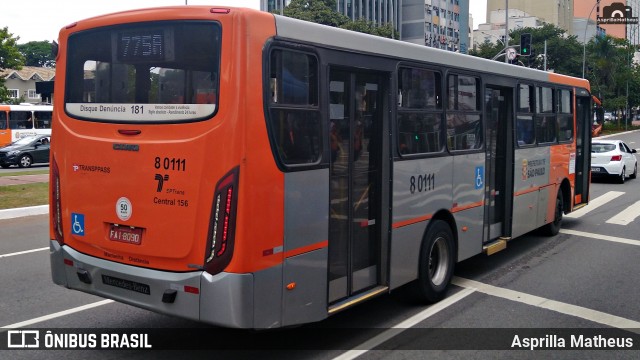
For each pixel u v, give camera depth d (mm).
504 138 8594
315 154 4879
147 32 4742
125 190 4793
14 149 28422
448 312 6535
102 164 4949
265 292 4430
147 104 4715
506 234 8664
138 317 6297
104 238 4961
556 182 10492
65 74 5352
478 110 7652
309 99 4840
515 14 103625
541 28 63500
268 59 4441
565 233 11242
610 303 6934
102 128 4996
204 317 4371
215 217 4316
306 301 4820
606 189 18703
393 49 5879
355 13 70375
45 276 7941
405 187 6098
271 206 4445
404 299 6723
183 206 4469
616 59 60875
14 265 8547
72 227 5227
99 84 5035
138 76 4781
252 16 4367
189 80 4504
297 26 4723
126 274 4789
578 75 60500
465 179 7309
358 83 5539
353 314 6434
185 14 4539
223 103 4320
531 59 27625
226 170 4281
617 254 9492
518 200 8867
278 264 4531
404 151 6086
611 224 12242
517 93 8750
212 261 4328
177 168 4496
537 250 9781
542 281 7875
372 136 5785
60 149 5316
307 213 4785
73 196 5195
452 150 6996
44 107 37469
